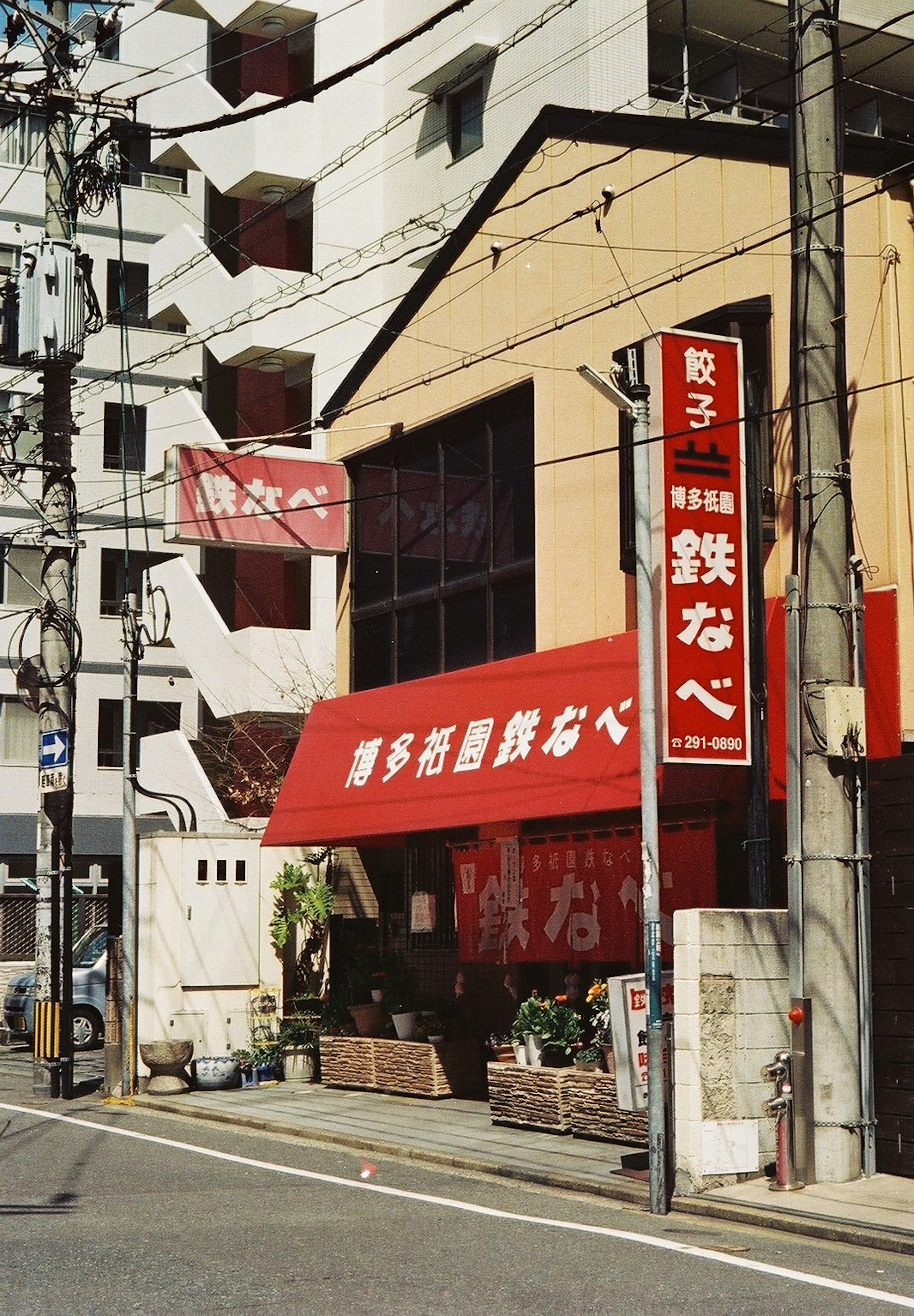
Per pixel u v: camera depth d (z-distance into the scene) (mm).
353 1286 8250
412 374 19484
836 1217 10625
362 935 20969
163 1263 8812
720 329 14625
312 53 29641
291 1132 15453
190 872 20266
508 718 16234
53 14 20031
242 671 26172
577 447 16609
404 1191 11859
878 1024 12242
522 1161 13180
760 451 14328
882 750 12711
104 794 38531
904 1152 11938
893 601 12883
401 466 19875
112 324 37844
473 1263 8984
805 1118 11836
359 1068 18422
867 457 13297
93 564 38938
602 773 14320
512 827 16672
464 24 26781
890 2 25094
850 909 12133
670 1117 12078
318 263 28641
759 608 13305
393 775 17453
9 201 39000
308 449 28938
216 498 19781
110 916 20172
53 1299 7848
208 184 33844
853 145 13594
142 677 39250
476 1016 18109
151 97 38188
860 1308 8016
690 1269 9008
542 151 17297
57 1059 19094
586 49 23469
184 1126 16188
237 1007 20234
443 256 18938
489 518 18203
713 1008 12188
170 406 29359
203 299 29969
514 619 17672
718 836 14984
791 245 14227
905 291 13422
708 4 23766
